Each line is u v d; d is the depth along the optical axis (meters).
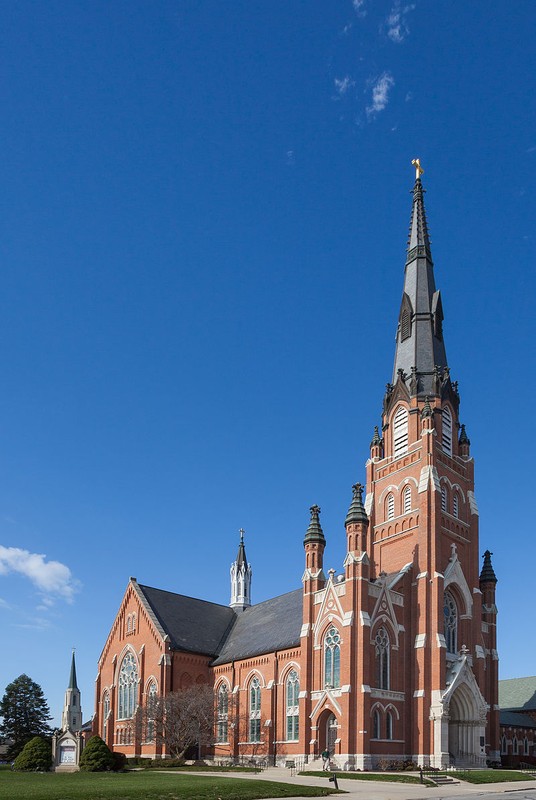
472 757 75.12
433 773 62.88
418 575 78.81
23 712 120.25
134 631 96.12
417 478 84.56
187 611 99.81
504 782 60.44
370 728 69.12
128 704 94.44
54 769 74.44
